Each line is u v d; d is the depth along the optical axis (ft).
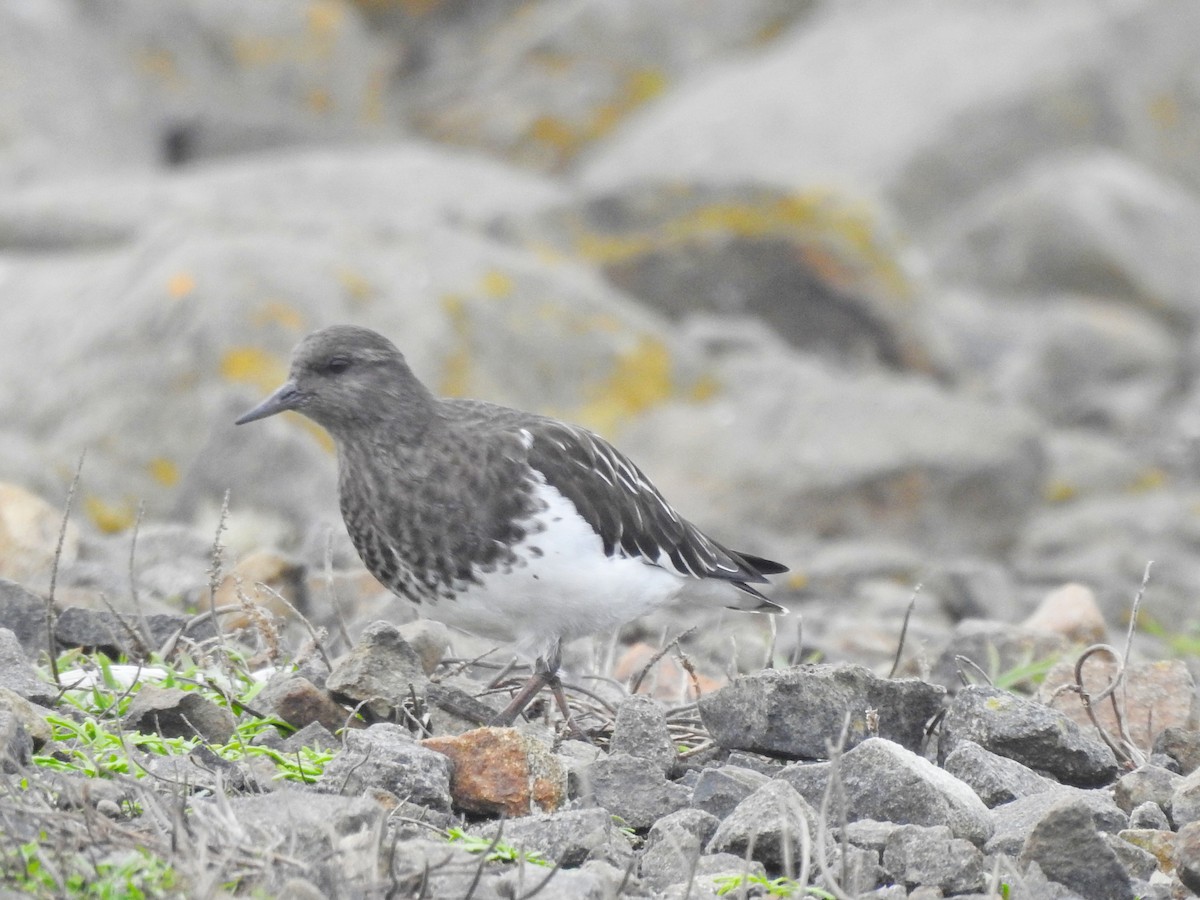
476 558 25.89
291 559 32.94
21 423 49.62
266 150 86.58
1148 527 54.03
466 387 53.16
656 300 66.95
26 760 20.24
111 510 46.98
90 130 78.38
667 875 19.63
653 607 27.91
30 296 54.24
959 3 92.99
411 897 17.71
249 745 22.86
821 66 90.12
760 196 67.10
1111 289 82.38
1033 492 54.13
